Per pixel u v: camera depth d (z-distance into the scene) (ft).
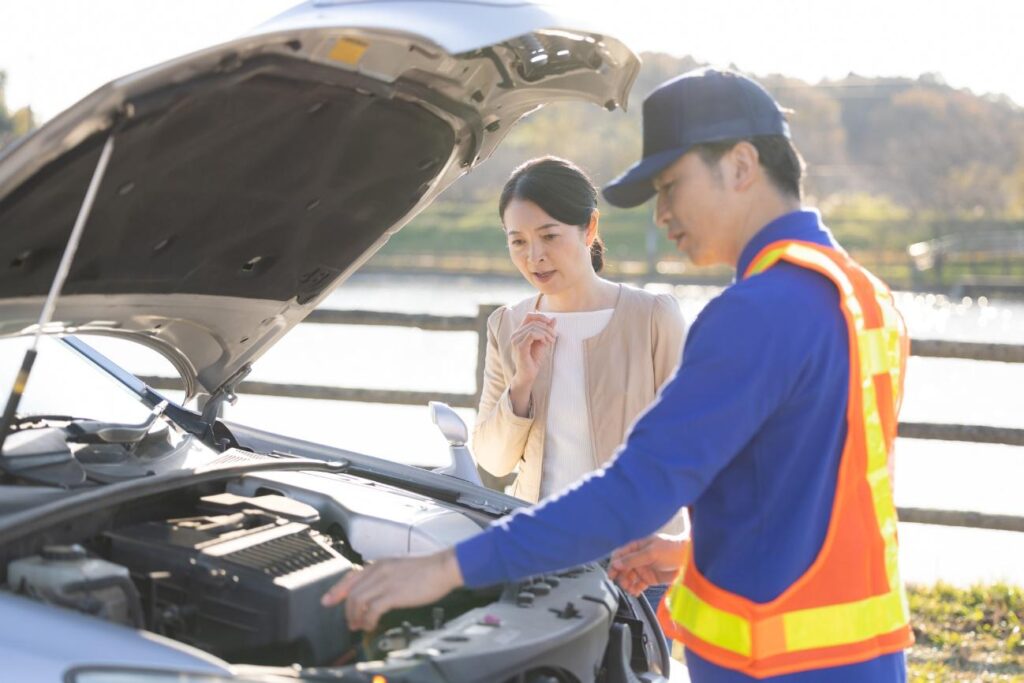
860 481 6.78
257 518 8.48
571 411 10.81
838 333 6.62
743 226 7.04
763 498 6.72
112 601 6.87
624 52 8.11
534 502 10.89
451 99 8.52
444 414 11.21
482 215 217.56
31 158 6.86
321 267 9.93
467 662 6.81
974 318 85.81
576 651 7.50
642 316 10.71
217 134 7.68
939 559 21.93
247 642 7.30
